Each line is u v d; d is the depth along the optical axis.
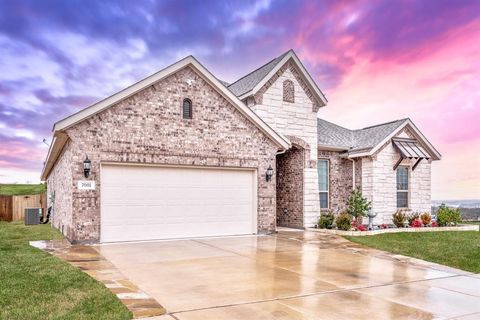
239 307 5.70
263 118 16.27
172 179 12.95
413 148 18.30
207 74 13.30
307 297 6.27
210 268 8.38
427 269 8.78
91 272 7.77
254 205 14.47
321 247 11.51
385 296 6.44
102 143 11.67
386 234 14.35
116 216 11.99
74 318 4.96
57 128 11.05
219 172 13.86
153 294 6.31
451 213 17.06
